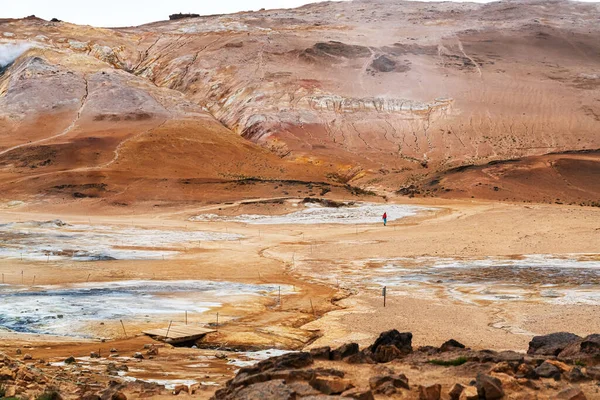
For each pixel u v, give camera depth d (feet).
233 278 141.49
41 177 349.00
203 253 184.96
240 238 222.07
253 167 417.28
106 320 93.56
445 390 45.93
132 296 113.70
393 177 399.24
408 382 46.98
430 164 439.63
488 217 242.37
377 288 126.82
